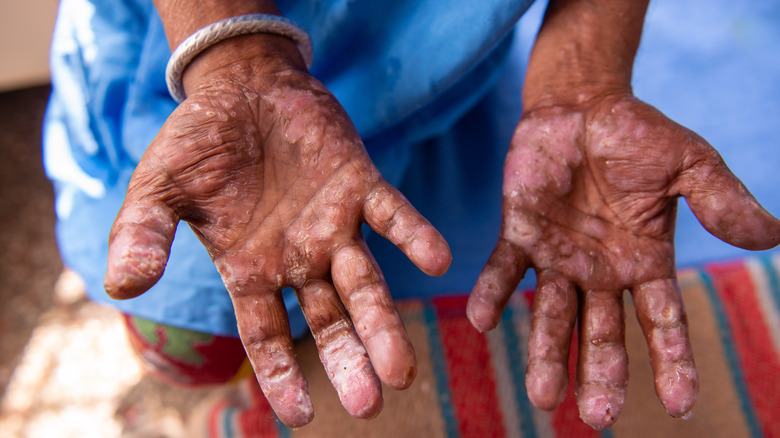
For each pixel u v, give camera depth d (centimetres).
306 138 49
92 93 63
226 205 48
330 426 68
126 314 62
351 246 48
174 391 88
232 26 50
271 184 49
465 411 67
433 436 67
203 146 48
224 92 49
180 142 47
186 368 65
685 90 73
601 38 55
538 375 49
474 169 68
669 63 74
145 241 45
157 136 48
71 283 92
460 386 67
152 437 84
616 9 54
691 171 50
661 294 51
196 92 49
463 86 62
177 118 48
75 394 88
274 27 51
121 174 63
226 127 48
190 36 50
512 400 67
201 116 48
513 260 51
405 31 56
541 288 51
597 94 53
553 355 50
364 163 49
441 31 55
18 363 89
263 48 51
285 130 49
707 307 68
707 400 67
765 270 69
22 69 93
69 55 66
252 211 48
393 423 67
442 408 67
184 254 59
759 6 75
